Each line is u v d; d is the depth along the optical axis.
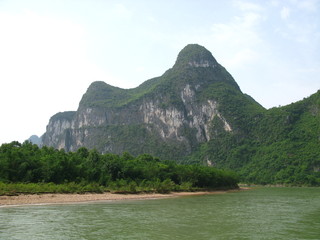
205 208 46.03
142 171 89.38
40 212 37.34
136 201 57.56
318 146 181.62
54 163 67.50
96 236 24.56
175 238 24.27
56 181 66.06
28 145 87.62
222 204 53.03
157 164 104.06
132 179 84.19
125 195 67.56
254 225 30.70
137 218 34.34
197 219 34.31
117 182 75.25
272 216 37.50
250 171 194.25
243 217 36.47
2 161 61.12
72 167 70.50
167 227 28.92
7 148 74.44
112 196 62.78
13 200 46.88
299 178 159.62
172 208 45.38
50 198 51.75
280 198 68.81
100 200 56.53
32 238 23.36
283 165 178.75
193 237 24.75
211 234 26.00
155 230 27.38
